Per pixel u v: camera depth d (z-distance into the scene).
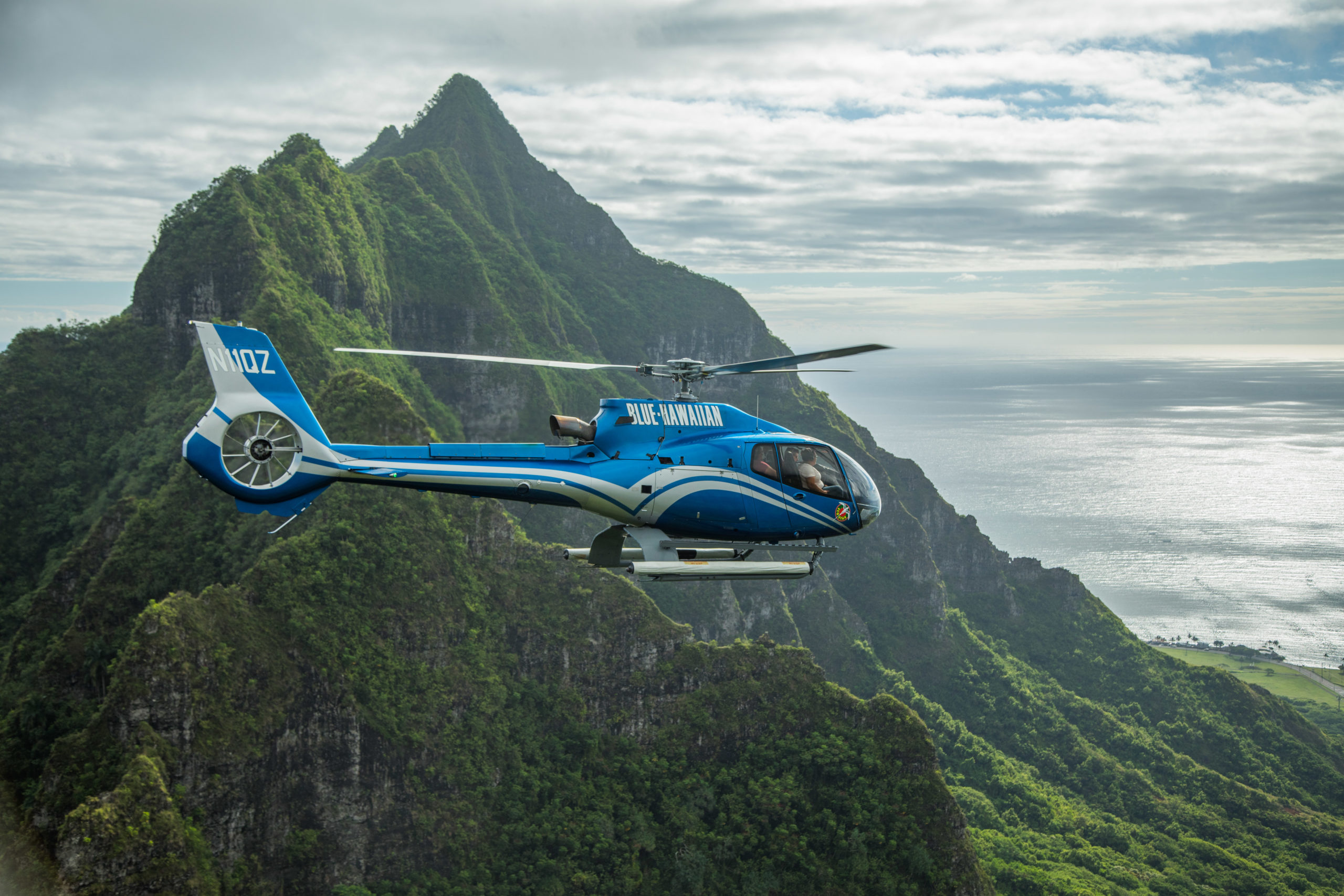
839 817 90.25
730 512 21.22
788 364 18.53
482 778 81.25
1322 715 176.12
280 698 68.88
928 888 88.56
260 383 19.77
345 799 71.69
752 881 85.62
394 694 78.12
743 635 151.62
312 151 155.00
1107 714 166.25
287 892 66.88
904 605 182.62
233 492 19.41
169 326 121.19
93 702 78.44
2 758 75.00
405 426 97.00
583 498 20.89
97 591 85.56
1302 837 131.38
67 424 115.81
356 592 80.19
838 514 21.94
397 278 171.62
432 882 73.88
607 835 83.81
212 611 68.00
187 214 126.44
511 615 92.88
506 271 199.38
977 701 169.12
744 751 93.44
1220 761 157.50
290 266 129.88
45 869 59.12
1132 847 122.62
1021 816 130.50
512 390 178.25
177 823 57.72
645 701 93.12
